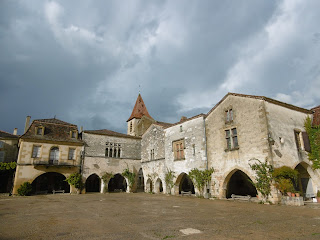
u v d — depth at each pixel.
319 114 16.91
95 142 25.61
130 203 13.62
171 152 21.88
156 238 5.28
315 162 15.70
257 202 13.48
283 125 14.86
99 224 6.95
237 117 15.86
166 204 12.98
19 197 18.94
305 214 8.86
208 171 17.31
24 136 22.03
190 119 20.11
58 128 24.66
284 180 12.49
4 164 22.14
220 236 5.43
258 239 5.16
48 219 7.93
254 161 14.11
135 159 27.55
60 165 22.70
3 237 5.43
